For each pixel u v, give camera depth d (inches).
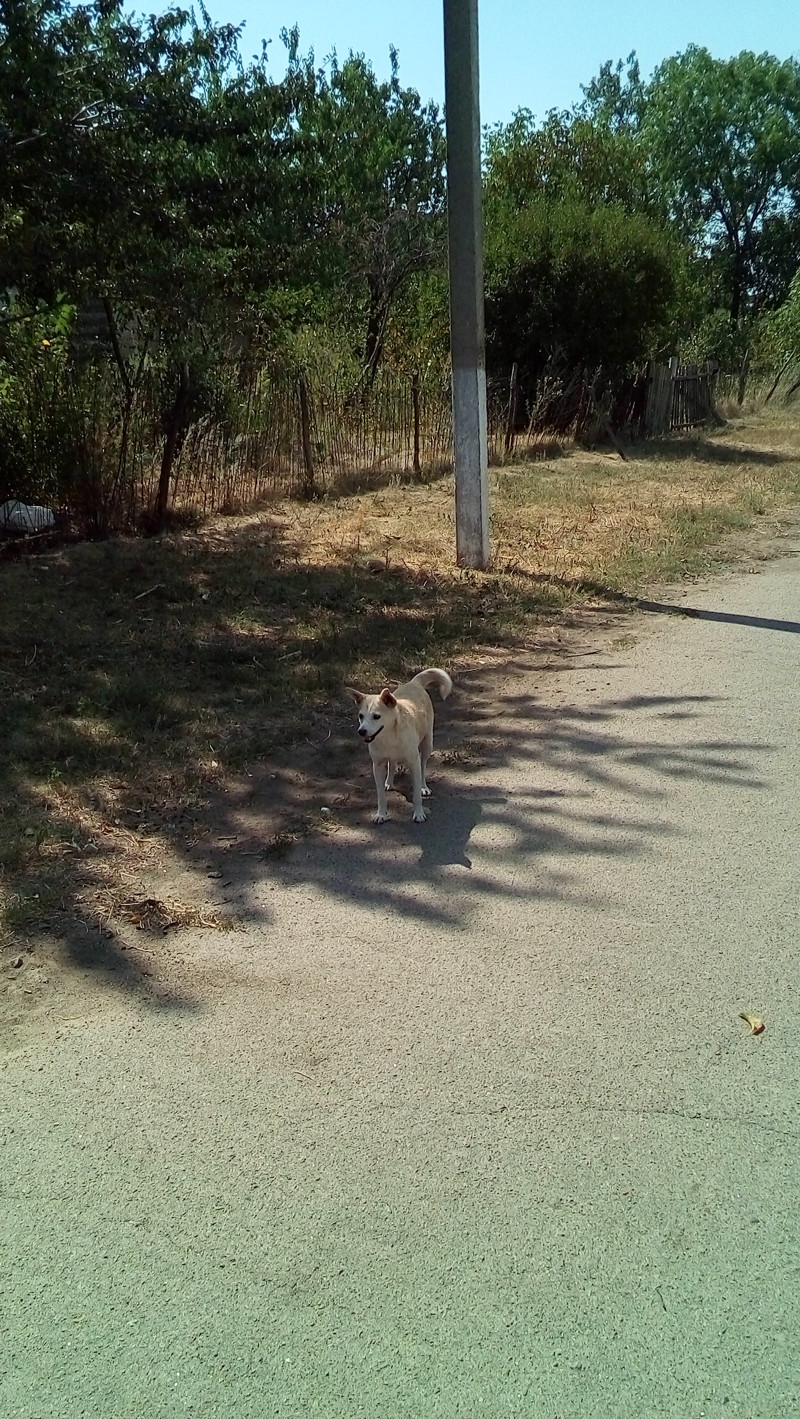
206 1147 119.5
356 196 867.4
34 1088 129.6
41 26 354.9
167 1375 92.4
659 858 184.4
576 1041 136.0
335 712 258.1
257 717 253.3
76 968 153.6
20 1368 93.6
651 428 874.1
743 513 512.4
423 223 974.4
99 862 183.9
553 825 198.2
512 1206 109.8
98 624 320.2
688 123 1764.3
